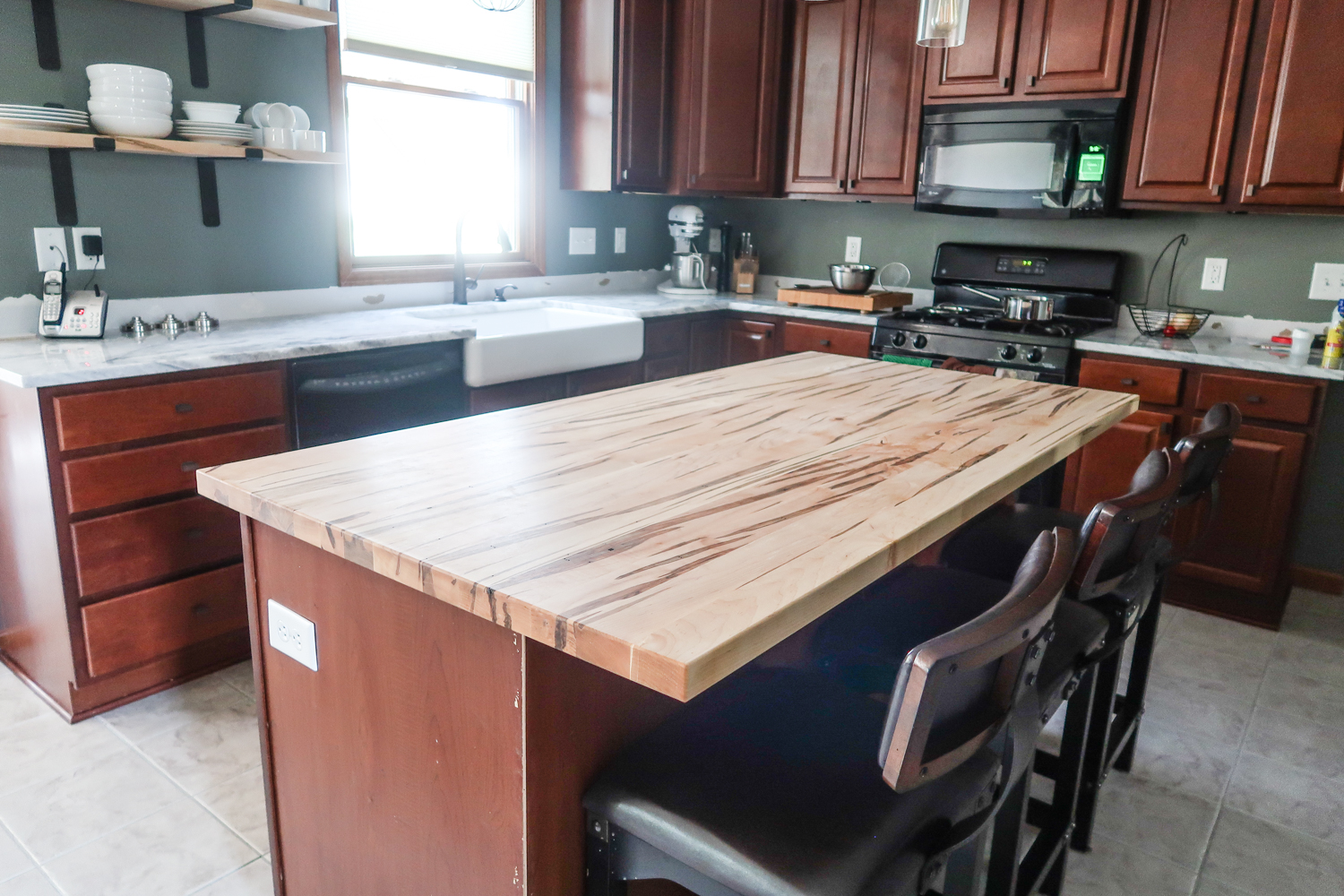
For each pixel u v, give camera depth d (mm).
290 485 1237
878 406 1873
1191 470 1657
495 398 2939
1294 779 2117
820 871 894
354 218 3213
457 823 1124
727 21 3742
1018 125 3324
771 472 1353
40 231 2346
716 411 1771
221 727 2174
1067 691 1443
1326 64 2744
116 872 1700
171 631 2273
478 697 1051
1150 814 1975
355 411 2547
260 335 2518
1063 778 1627
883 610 1487
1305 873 1803
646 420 1675
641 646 789
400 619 1123
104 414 2025
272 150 2551
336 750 1280
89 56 2363
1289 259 3180
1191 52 2977
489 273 3650
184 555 2252
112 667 2174
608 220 4180
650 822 990
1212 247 3314
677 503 1196
